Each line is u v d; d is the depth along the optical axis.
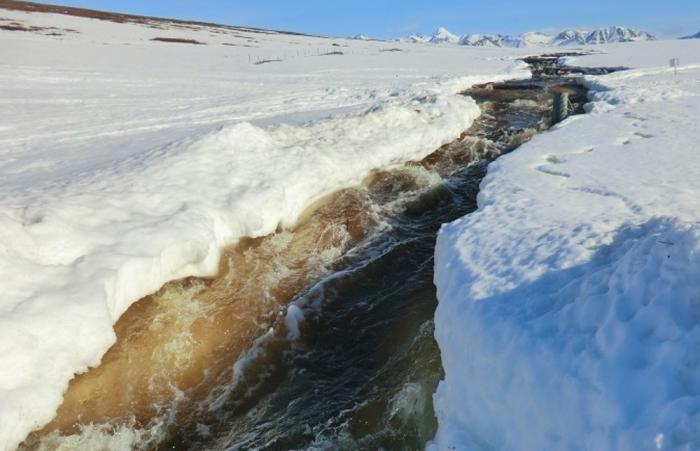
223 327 7.16
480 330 4.99
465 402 4.68
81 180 9.20
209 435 5.78
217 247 8.34
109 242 7.19
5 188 9.28
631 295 4.15
